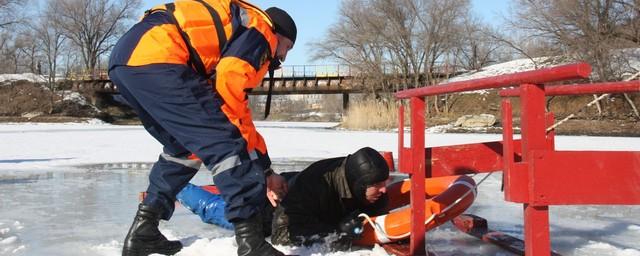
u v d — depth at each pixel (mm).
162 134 2869
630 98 24234
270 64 2838
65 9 48969
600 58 24375
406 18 34938
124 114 48094
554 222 3951
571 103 25828
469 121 25391
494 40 32750
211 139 2480
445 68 36250
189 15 2572
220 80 2502
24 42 49219
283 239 3139
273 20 2828
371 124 25594
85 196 5203
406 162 2836
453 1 34531
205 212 3857
